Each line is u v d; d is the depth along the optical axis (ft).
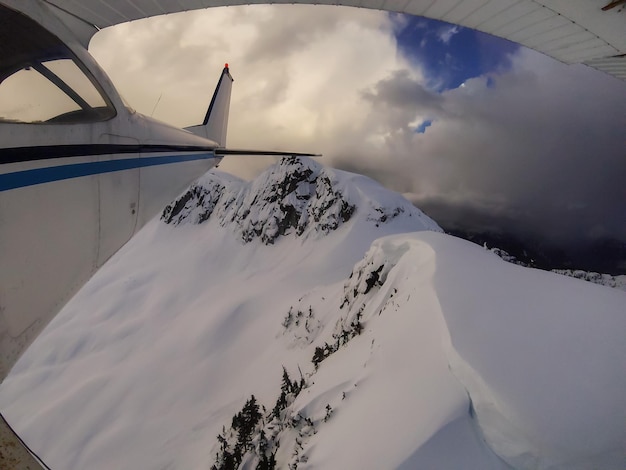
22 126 7.18
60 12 17.94
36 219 7.40
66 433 129.59
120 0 18.42
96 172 9.33
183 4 19.93
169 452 101.45
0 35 7.00
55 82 8.20
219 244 357.20
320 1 19.93
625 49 16.65
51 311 8.01
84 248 9.02
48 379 178.60
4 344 6.73
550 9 15.53
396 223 279.08
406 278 54.44
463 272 35.96
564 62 19.67
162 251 382.83
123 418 130.72
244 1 20.17
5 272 6.70
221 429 97.45
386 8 19.30
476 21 18.42
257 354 150.10
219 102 35.17
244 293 238.68
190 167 16.53
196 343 180.24
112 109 10.27
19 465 5.89
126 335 214.48
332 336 80.84
